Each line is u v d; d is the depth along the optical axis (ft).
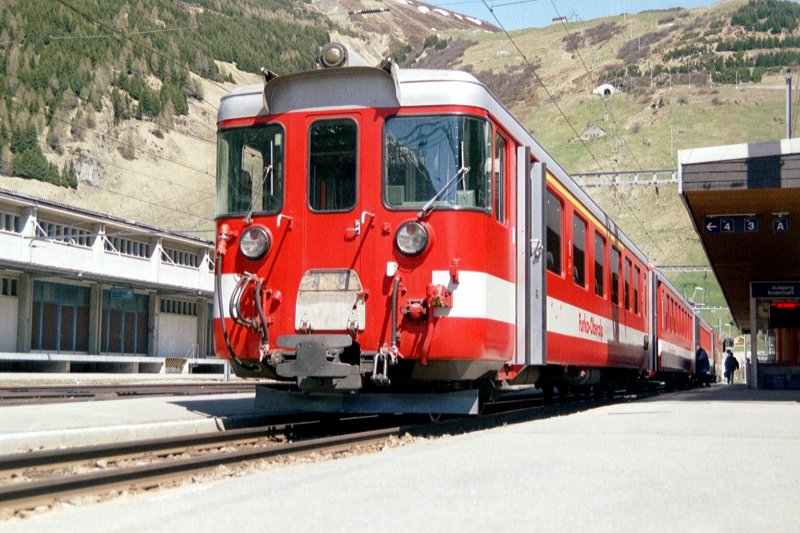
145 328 163.73
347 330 34.73
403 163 35.22
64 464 26.14
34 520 17.28
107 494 21.15
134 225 155.43
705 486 20.80
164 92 625.82
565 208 49.08
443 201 34.68
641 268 78.07
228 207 37.17
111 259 150.61
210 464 25.41
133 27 652.07
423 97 35.37
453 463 24.56
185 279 172.65
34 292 138.10
